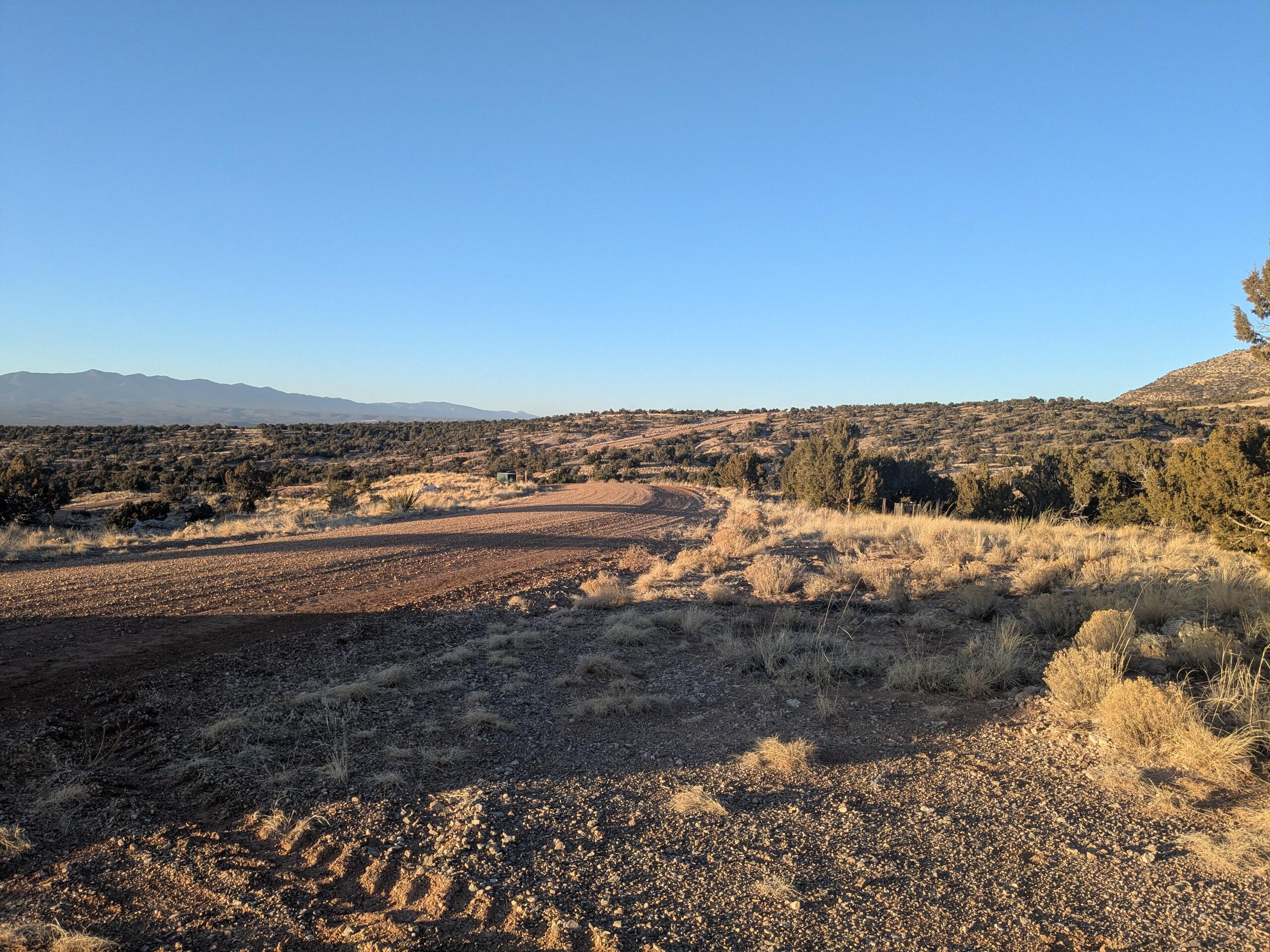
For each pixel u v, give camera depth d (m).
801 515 25.42
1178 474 18.77
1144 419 78.88
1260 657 6.08
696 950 2.96
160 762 4.95
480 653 8.16
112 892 3.38
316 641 8.23
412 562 14.38
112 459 78.56
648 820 4.18
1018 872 3.57
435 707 6.30
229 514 31.52
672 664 7.76
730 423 132.38
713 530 22.98
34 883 3.42
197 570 12.64
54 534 20.58
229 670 6.97
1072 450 28.03
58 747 4.98
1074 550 13.54
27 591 10.32
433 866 3.66
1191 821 4.03
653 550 18.11
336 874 3.65
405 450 109.00
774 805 4.38
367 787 4.61
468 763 5.08
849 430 33.75
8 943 2.94
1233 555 12.40
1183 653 6.38
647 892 3.42
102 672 6.67
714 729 5.79
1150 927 3.10
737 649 7.91
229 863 3.67
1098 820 4.09
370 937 3.09
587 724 5.94
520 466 84.94
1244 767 4.46
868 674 7.10
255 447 98.06
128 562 13.81
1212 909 3.22
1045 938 3.03
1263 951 2.92
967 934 3.07
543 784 4.71
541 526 22.88
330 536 19.12
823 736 5.55
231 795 4.48
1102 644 6.66
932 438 93.38
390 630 8.89
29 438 91.75
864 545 17.09
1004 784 4.62
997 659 6.77
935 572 12.30
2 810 4.06
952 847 3.83
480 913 3.26
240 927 3.15
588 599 10.73
